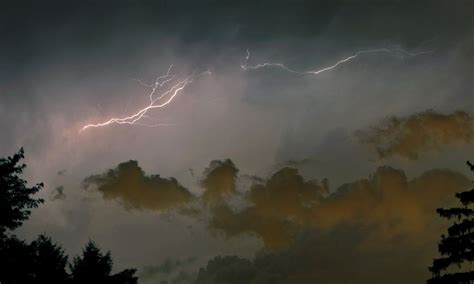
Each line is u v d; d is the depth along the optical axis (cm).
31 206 2383
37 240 2720
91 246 2900
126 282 2895
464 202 2394
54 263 2666
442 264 2342
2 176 2314
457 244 2314
